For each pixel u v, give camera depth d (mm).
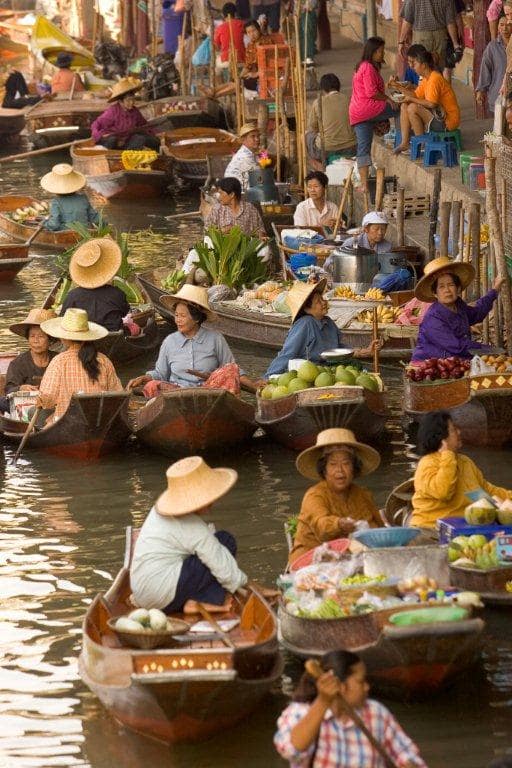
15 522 30750
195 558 23266
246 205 50625
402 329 41281
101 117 77375
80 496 32438
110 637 22422
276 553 28172
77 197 60469
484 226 43656
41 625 25219
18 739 21109
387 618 20969
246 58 83625
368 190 57219
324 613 21594
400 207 48375
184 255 54906
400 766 17078
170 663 20016
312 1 85625
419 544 23828
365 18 93750
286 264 49125
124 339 43125
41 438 35375
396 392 39688
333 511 25297
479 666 22688
